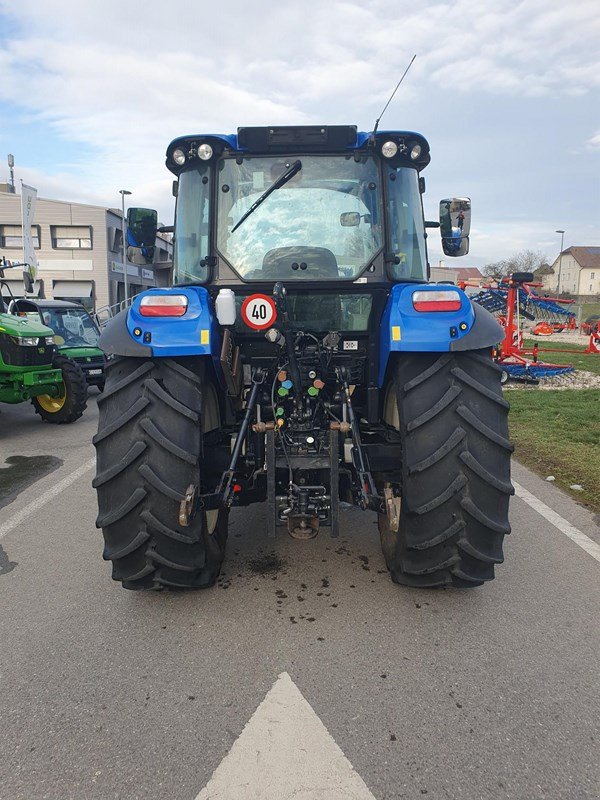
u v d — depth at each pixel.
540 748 2.03
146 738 2.09
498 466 2.67
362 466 2.86
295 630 2.78
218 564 3.27
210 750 2.03
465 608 2.98
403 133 3.11
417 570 2.80
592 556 3.64
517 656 2.56
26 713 2.22
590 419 7.61
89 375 10.58
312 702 2.27
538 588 3.21
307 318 3.31
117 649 2.64
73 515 4.52
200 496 2.69
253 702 2.27
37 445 7.07
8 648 2.66
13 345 7.45
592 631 2.77
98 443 2.73
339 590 3.17
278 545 3.78
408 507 2.69
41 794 1.86
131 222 3.75
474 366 2.79
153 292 2.83
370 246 3.20
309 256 3.17
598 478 5.23
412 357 2.88
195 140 3.13
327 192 3.18
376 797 1.84
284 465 2.88
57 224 32.06
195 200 3.24
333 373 3.20
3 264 10.04
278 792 1.86
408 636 2.72
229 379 2.98
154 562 2.76
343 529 4.04
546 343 22.00
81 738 2.09
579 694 2.31
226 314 2.71
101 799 1.84
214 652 2.61
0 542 3.96
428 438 2.67
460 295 2.80
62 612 2.98
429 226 4.01
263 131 3.07
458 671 2.46
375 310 3.28
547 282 88.94
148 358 2.81
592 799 1.83
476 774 1.92
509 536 3.97
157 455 2.66
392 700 2.28
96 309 32.22
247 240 3.19
